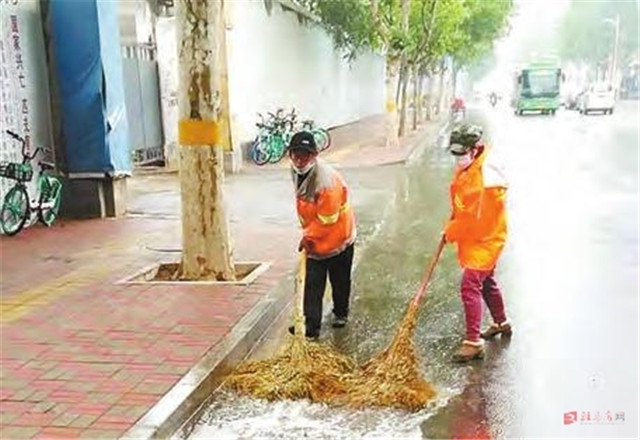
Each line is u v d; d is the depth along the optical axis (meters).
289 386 4.82
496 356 5.49
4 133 9.72
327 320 6.35
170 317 6.07
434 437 4.27
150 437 4.07
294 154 5.64
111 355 5.24
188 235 7.30
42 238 9.45
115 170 10.84
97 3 10.38
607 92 45.00
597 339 5.85
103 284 7.12
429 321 6.28
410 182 14.97
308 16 24.53
